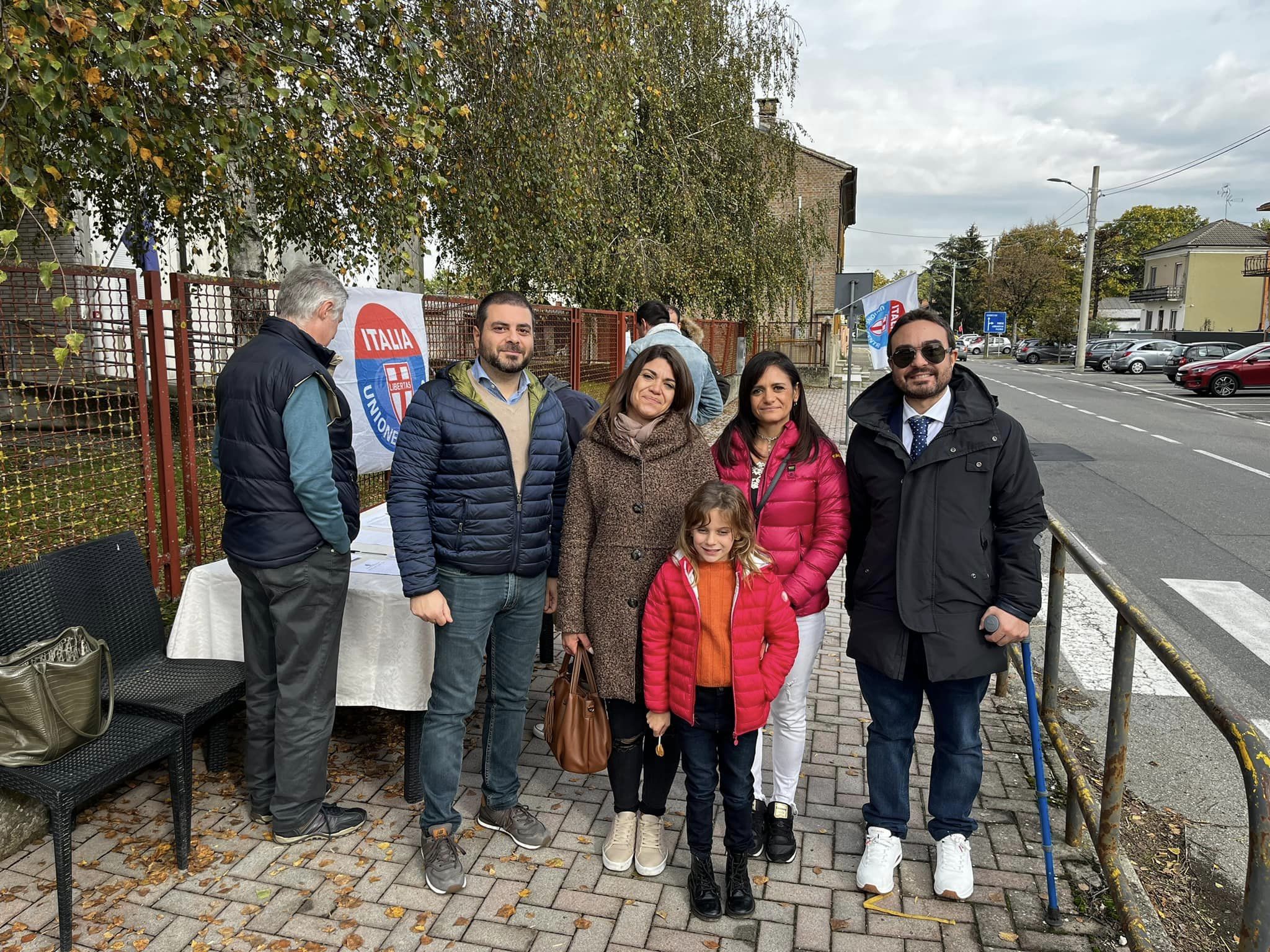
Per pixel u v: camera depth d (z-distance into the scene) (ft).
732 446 9.57
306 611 9.16
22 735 8.03
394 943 8.07
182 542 14.25
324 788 9.84
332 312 9.33
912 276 38.88
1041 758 8.96
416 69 15.60
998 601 8.33
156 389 13.46
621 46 25.85
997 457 8.28
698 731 8.56
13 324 11.31
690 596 8.27
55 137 14.02
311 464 8.75
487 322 8.92
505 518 9.00
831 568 9.16
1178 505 31.04
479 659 9.18
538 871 9.25
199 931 8.18
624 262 39.83
